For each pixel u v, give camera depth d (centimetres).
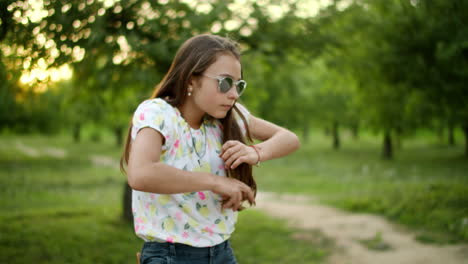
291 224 884
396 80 889
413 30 837
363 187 1512
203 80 142
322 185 1744
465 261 559
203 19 580
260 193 1580
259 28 734
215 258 154
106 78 587
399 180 1698
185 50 147
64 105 793
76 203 1218
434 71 830
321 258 632
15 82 455
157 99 145
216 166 155
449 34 785
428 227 739
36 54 308
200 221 150
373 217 873
